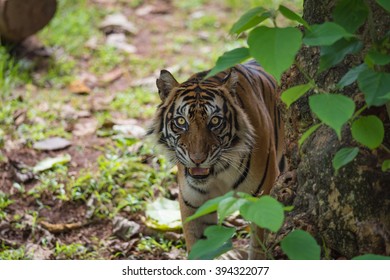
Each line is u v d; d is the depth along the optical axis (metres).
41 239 9.15
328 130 6.43
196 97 7.58
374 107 6.17
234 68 8.11
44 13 13.72
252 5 16.27
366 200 5.96
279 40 4.52
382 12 6.24
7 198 9.96
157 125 7.90
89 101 12.89
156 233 9.30
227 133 7.64
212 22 16.08
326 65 5.27
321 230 6.28
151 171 10.61
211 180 7.81
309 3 6.88
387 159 6.00
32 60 14.00
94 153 11.28
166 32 15.78
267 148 8.17
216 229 4.82
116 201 9.98
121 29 15.55
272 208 4.39
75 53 14.50
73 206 9.94
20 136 11.52
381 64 4.98
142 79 13.65
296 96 4.90
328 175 6.23
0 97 12.58
